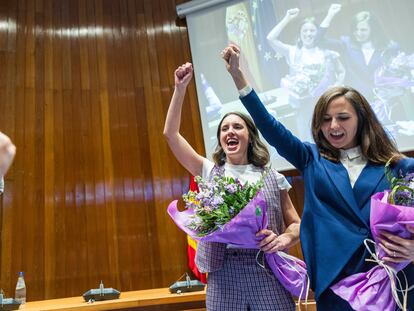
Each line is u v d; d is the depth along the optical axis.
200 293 2.25
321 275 0.99
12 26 3.37
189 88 3.38
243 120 1.56
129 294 2.55
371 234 0.98
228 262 1.26
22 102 3.15
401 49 3.05
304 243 1.07
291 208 1.46
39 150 3.05
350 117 1.12
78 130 3.16
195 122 3.28
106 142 3.16
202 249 1.31
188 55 3.50
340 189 1.05
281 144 1.21
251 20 3.47
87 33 3.49
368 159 1.12
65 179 3.01
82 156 3.09
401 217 0.88
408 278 0.97
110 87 3.33
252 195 1.16
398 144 2.83
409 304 0.94
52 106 3.19
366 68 3.08
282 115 3.14
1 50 3.26
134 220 2.98
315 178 1.12
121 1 3.63
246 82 1.26
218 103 3.28
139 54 3.47
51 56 3.35
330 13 3.31
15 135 3.04
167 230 2.98
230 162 1.51
